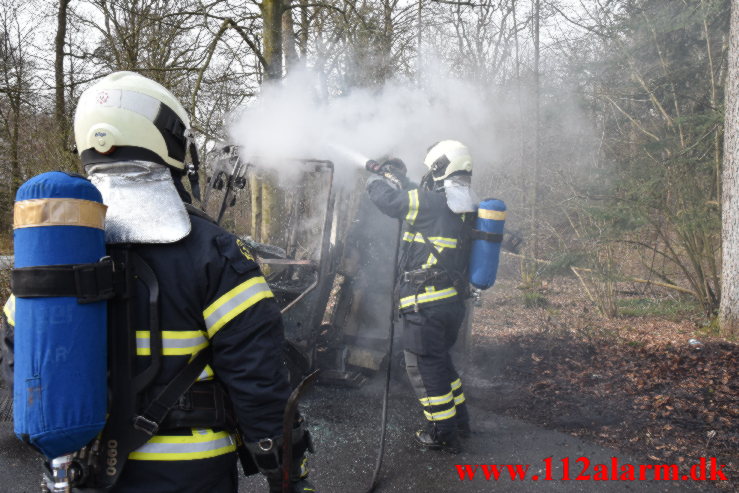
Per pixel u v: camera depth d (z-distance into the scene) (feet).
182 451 4.22
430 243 10.86
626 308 25.45
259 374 4.22
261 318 4.28
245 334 4.21
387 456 10.92
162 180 4.45
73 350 3.70
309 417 12.64
